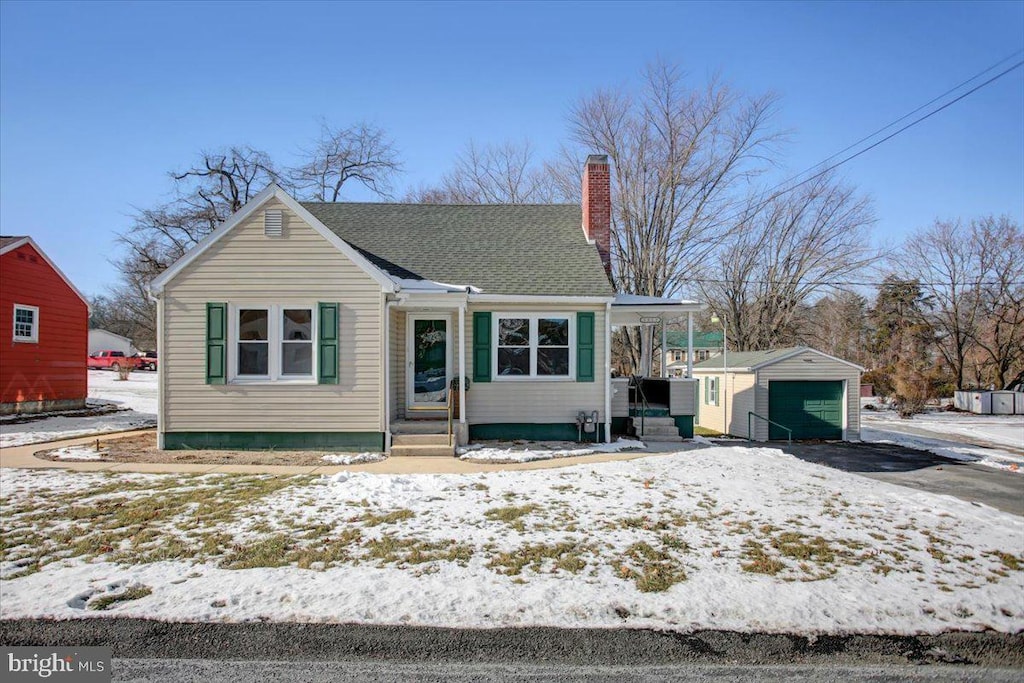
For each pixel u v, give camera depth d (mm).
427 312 13680
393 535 6359
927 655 4258
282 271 12062
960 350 39156
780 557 5898
